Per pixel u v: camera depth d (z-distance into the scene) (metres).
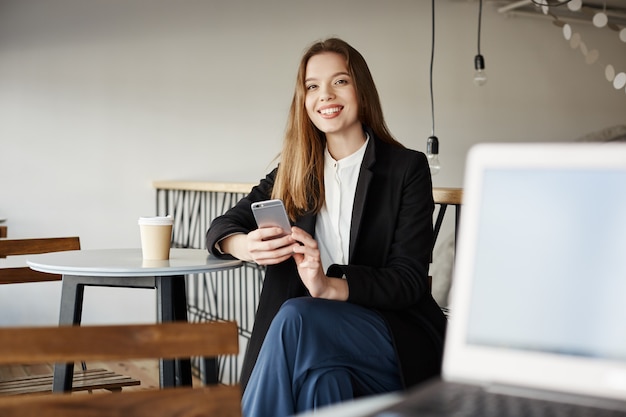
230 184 3.98
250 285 5.11
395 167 2.00
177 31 5.05
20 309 4.69
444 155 6.00
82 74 4.83
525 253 0.76
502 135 6.23
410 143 5.86
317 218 2.01
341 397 1.67
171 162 5.06
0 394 2.01
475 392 0.73
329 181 2.02
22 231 4.71
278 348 1.66
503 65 6.22
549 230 0.75
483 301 0.77
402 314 1.90
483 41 6.12
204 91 5.14
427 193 2.00
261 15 5.29
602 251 0.73
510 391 0.73
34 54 4.71
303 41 5.43
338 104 1.99
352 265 1.87
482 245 0.78
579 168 0.75
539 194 0.76
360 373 1.75
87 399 0.89
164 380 2.05
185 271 1.93
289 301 1.72
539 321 0.74
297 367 1.66
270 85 5.32
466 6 6.04
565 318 0.73
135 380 2.21
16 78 4.68
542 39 6.38
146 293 5.02
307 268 1.77
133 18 4.94
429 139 4.00
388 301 1.81
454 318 0.78
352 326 1.74
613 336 0.71
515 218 0.77
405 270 1.88
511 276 0.76
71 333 0.93
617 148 0.73
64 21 4.77
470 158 0.79
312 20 5.46
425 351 1.81
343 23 5.59
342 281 1.80
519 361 0.74
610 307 0.72
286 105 5.36
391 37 5.77
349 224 1.98
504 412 0.67
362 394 1.75
